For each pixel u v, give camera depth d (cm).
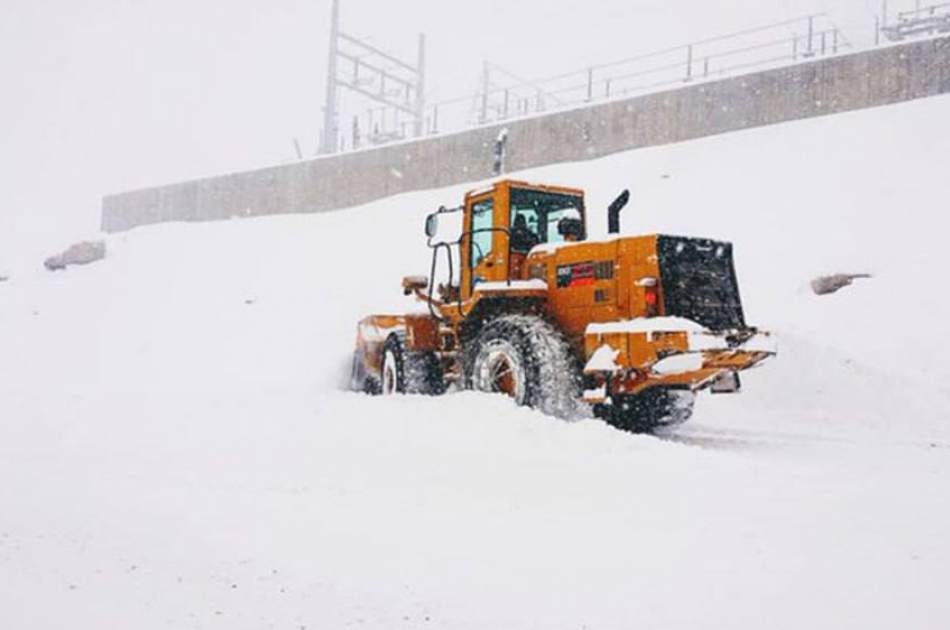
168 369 1523
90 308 2111
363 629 330
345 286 1870
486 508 516
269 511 504
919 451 820
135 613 346
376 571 396
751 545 441
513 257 984
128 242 2733
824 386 1117
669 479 598
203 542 439
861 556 423
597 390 845
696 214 1670
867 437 938
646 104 2111
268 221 2627
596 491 564
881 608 354
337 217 2441
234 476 601
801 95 1912
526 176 2117
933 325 1166
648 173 1919
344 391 1248
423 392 1052
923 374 1092
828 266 1374
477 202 1038
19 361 1703
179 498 535
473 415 785
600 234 1709
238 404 925
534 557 419
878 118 1761
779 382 1146
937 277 1259
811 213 1541
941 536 460
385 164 2622
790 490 571
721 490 569
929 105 1731
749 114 1969
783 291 1362
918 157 1581
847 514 507
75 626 332
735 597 365
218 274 2191
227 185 3128
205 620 339
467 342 1004
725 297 877
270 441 734
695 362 793
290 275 2045
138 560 411
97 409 926
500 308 977
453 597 363
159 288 2177
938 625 337
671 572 397
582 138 2200
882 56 1827
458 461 650
